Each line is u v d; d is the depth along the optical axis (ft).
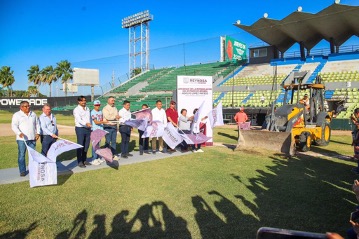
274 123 37.81
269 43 110.11
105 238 13.71
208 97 40.55
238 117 54.54
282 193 20.17
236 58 137.39
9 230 14.46
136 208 17.40
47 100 153.79
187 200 18.78
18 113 23.79
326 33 95.55
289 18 90.74
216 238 13.75
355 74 84.53
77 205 17.83
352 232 9.50
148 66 153.79
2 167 27.61
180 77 38.37
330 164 29.45
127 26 157.89
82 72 150.00
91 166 27.96
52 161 21.58
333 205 17.92
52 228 14.70
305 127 38.99
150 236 13.93
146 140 35.53
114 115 30.81
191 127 36.37
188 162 30.40
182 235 14.03
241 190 20.84
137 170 26.73
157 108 35.01
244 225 15.12
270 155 34.01
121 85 145.59
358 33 92.53
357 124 26.89
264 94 91.50
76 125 27.04
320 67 97.81
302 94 78.95
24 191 20.43
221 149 38.86
